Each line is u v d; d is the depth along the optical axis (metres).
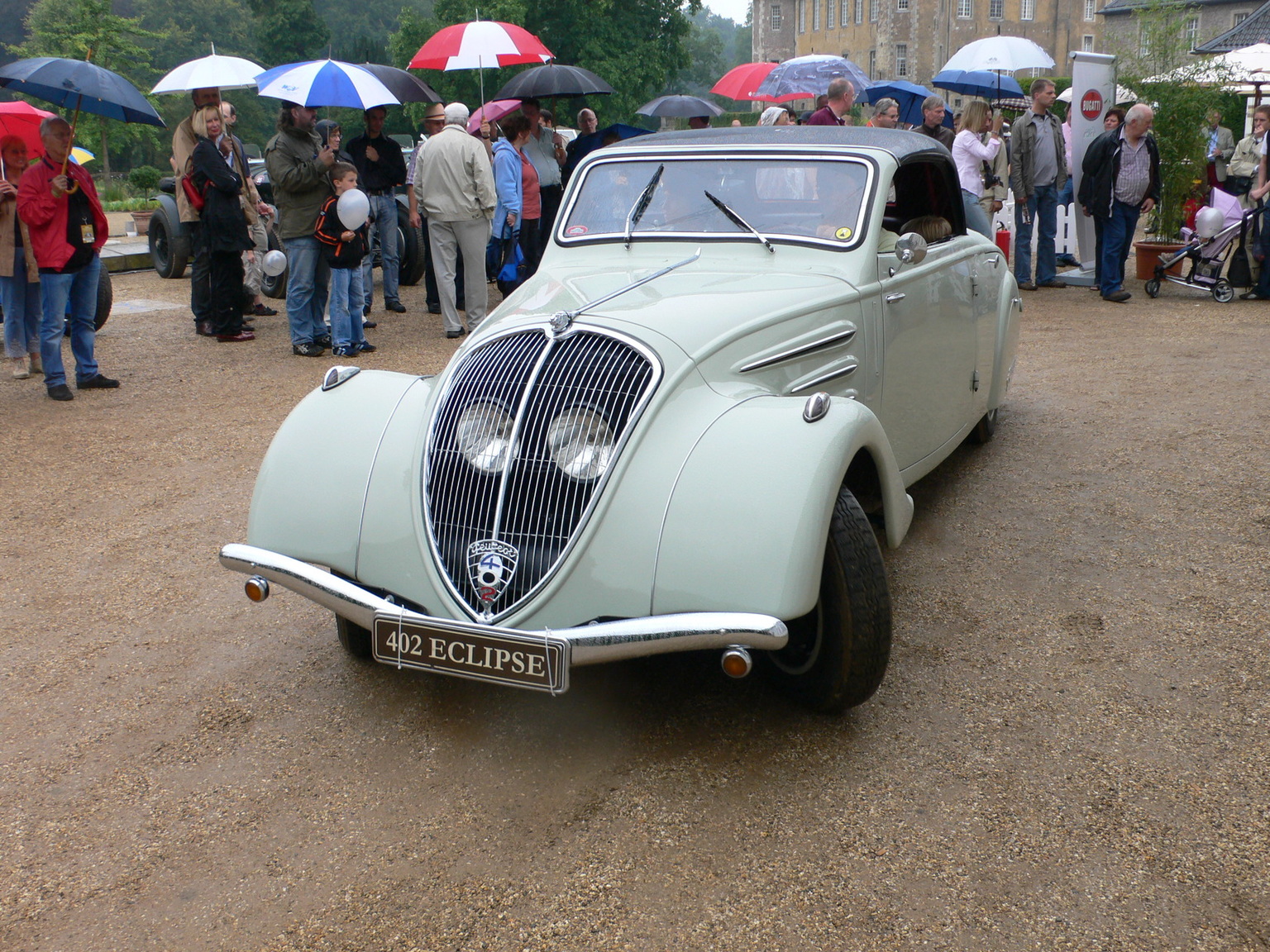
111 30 54.12
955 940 2.30
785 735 3.15
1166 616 3.87
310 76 8.57
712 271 3.74
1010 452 5.95
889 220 4.86
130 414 7.15
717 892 2.47
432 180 9.04
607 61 51.06
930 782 2.89
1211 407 6.69
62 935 2.40
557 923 2.39
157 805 2.88
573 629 2.74
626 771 2.98
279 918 2.44
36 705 3.44
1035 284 12.02
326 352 9.10
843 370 3.62
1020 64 13.68
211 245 9.25
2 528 5.10
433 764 3.05
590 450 2.90
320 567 3.17
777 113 11.89
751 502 2.74
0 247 7.91
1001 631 3.79
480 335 3.36
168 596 4.30
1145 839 2.62
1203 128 12.49
